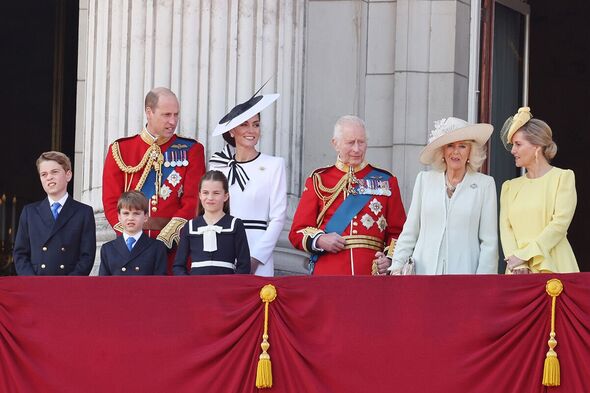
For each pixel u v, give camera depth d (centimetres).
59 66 7181
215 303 3841
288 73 4947
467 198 4091
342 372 3794
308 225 4378
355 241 4331
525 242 4022
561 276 3744
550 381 3706
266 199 4403
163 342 3844
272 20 4925
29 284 3878
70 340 3859
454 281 3791
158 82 4875
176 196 4462
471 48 5344
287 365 3800
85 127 5038
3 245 7006
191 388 3828
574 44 7069
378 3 5312
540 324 3747
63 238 4203
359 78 5281
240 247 4141
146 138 4491
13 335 3866
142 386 3838
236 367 3819
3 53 7212
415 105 5262
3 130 7175
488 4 5391
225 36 4888
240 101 4872
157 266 4197
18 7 7250
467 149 4094
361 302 3806
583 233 7012
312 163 5278
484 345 3762
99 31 4991
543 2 7094
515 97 5584
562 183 4019
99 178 4934
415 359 3778
